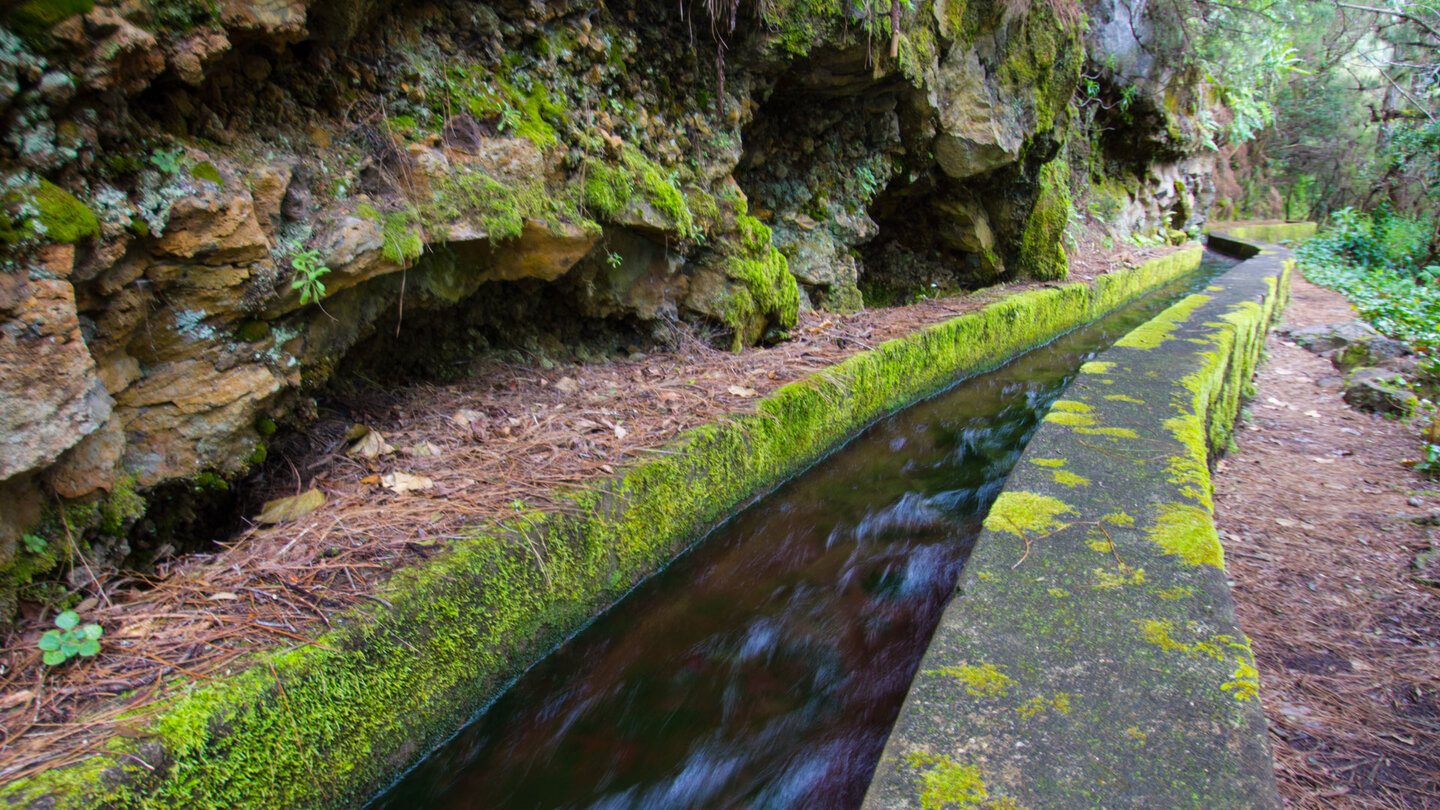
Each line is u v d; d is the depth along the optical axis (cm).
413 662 217
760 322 507
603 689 279
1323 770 207
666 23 416
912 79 576
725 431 361
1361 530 354
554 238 339
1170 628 179
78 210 181
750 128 555
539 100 341
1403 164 1493
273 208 235
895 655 298
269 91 246
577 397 379
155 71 197
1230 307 621
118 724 160
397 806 217
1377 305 948
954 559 368
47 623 186
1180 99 1405
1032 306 782
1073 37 792
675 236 415
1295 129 2433
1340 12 1705
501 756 249
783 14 447
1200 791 131
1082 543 220
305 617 203
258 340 240
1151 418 336
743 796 237
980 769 137
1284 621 280
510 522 259
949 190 787
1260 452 473
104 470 199
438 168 292
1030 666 166
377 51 283
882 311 696
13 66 168
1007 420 579
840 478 451
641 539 313
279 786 182
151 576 217
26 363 173
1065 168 990
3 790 141
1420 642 265
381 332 330
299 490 266
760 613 324
